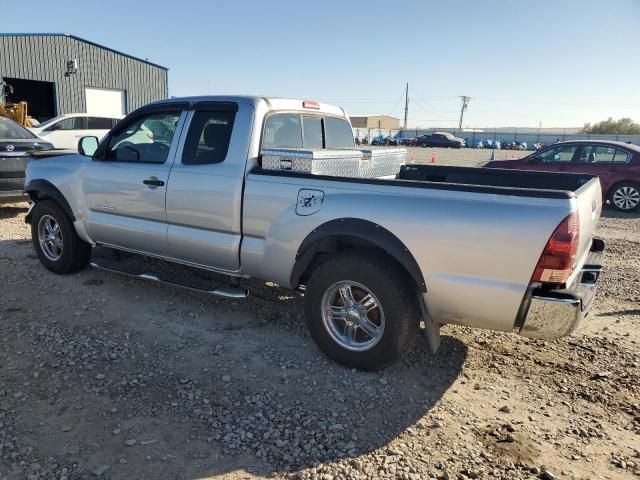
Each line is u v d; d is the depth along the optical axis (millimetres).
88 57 27500
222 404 3453
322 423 3277
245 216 4270
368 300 3826
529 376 3941
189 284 4660
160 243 4887
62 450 2959
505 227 3240
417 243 3486
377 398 3582
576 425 3336
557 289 3254
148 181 4828
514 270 3246
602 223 10375
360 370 3914
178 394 3555
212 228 4480
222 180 4340
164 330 4531
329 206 3812
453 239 3383
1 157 8141
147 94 30891
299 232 3961
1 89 24547
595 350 4379
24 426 3158
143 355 4078
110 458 2906
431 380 3852
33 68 25375
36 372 3770
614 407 3551
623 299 5672
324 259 4152
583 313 3344
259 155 4348
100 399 3467
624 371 4027
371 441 3123
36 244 5941
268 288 5574
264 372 3879
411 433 3209
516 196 3258
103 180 5195
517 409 3502
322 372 3906
